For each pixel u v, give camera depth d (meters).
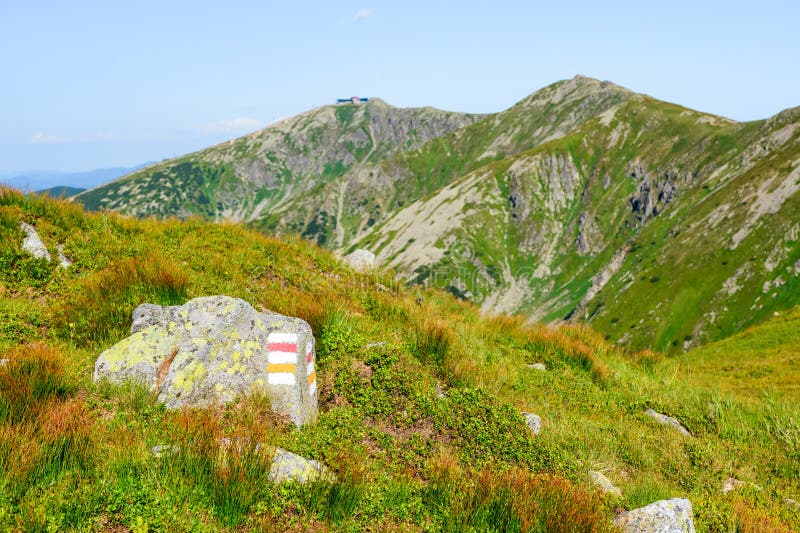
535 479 7.39
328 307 12.34
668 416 13.70
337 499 6.12
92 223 14.29
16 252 11.23
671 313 168.25
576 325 20.56
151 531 5.04
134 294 10.79
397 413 9.05
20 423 6.12
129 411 7.25
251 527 5.43
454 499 6.79
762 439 12.68
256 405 7.87
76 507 4.98
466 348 14.13
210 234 16.36
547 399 12.91
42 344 8.46
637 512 7.05
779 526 7.95
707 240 183.12
